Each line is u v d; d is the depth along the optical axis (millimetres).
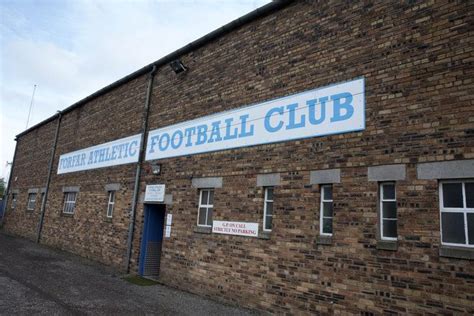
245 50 9812
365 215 6641
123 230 12617
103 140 15391
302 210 7590
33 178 21906
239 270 8547
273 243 7961
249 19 9789
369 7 7336
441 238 5828
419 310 5766
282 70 8711
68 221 16500
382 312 6137
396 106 6609
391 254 6207
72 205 16906
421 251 5898
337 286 6762
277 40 9008
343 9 7770
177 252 10352
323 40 8000
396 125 6551
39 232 18875
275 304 7656
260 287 8016
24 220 21547
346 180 7020
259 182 8555
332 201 7230
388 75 6816
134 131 13484
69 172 17609
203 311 7895
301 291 7270
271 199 8453
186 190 10547
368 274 6406
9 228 23578
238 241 8727
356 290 6504
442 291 5598
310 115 7875
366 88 7074
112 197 14086
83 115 17766
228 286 8703
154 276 11625
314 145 7664
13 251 14914
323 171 7398
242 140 9211
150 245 11820
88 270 11922
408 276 5961
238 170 9133
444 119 6027
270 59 9062
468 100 5836
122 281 10586
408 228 6098
